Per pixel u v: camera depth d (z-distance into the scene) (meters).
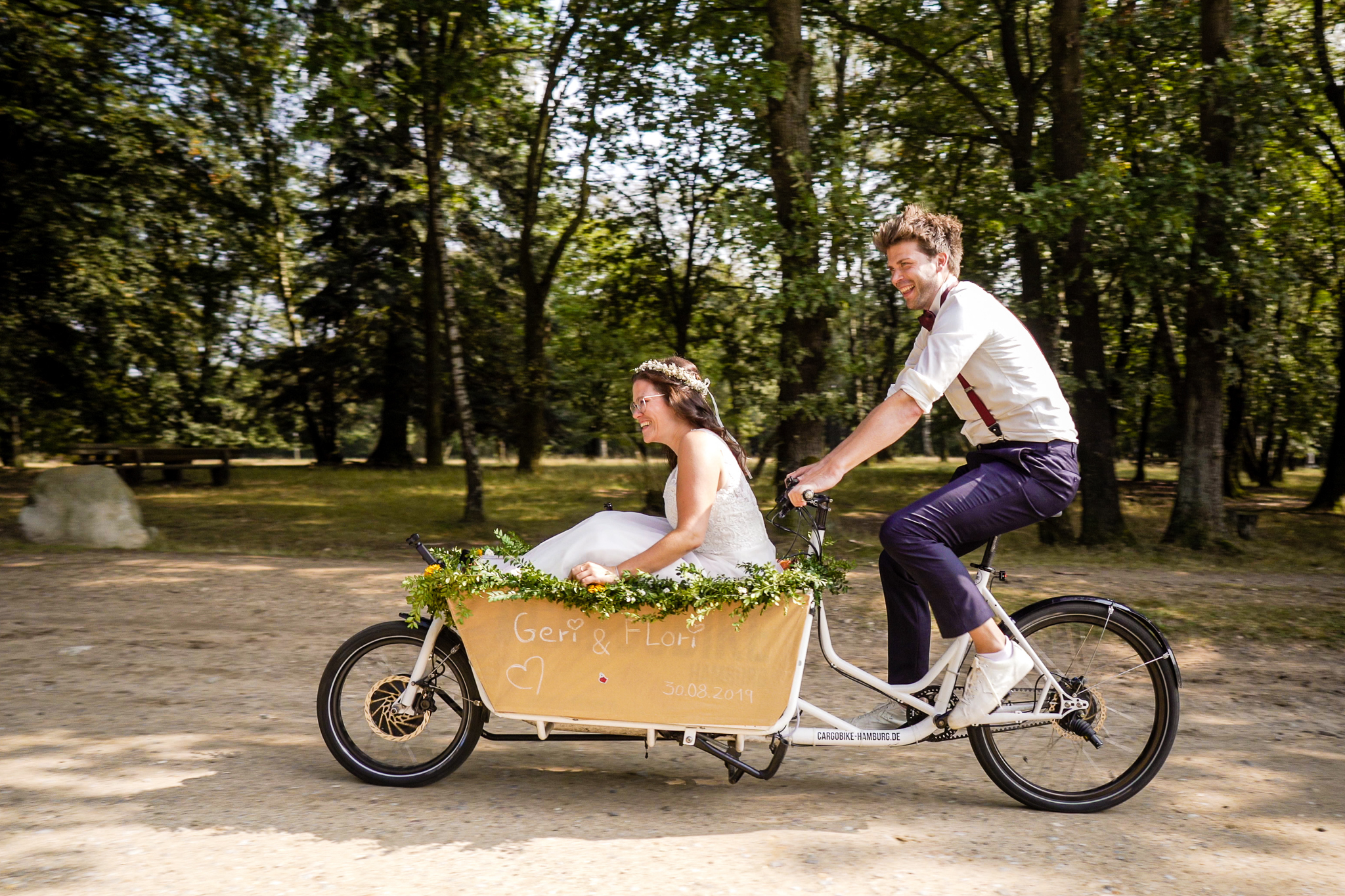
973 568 3.37
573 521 13.94
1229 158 10.57
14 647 5.59
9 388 15.63
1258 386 19.17
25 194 13.19
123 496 10.41
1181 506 10.92
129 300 16.42
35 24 12.23
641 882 2.65
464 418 13.30
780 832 3.01
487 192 20.75
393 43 11.34
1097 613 3.35
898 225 3.30
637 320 14.54
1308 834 3.06
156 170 14.55
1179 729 4.25
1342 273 16.59
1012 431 3.20
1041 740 3.34
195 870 2.69
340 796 3.29
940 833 3.03
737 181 13.07
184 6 11.90
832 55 15.70
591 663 3.19
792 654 3.17
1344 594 7.41
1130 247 10.23
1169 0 11.26
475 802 3.25
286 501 16.75
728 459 3.30
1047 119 13.11
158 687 4.80
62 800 3.23
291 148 16.34
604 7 11.36
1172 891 2.64
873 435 3.10
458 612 3.23
